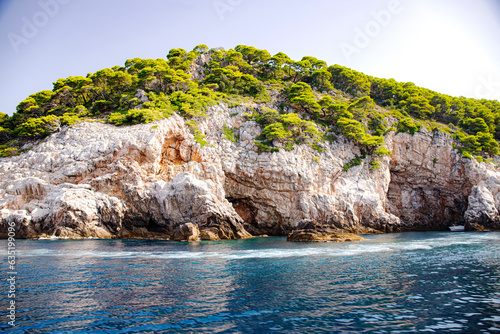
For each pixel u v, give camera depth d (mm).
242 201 63844
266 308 13656
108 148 53312
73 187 49688
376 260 26062
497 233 54750
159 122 57594
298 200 62062
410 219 74250
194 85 76250
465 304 14055
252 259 26906
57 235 43969
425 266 23141
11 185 49938
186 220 50312
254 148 64250
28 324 11867
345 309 13508
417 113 85438
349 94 93875
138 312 13164
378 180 68625
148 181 52781
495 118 85688
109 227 48219
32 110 69438
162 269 22312
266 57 96438
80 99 75312
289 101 78688
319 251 32000
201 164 57750
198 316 12711
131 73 83750
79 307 13789
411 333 10969
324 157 66375
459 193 72875
